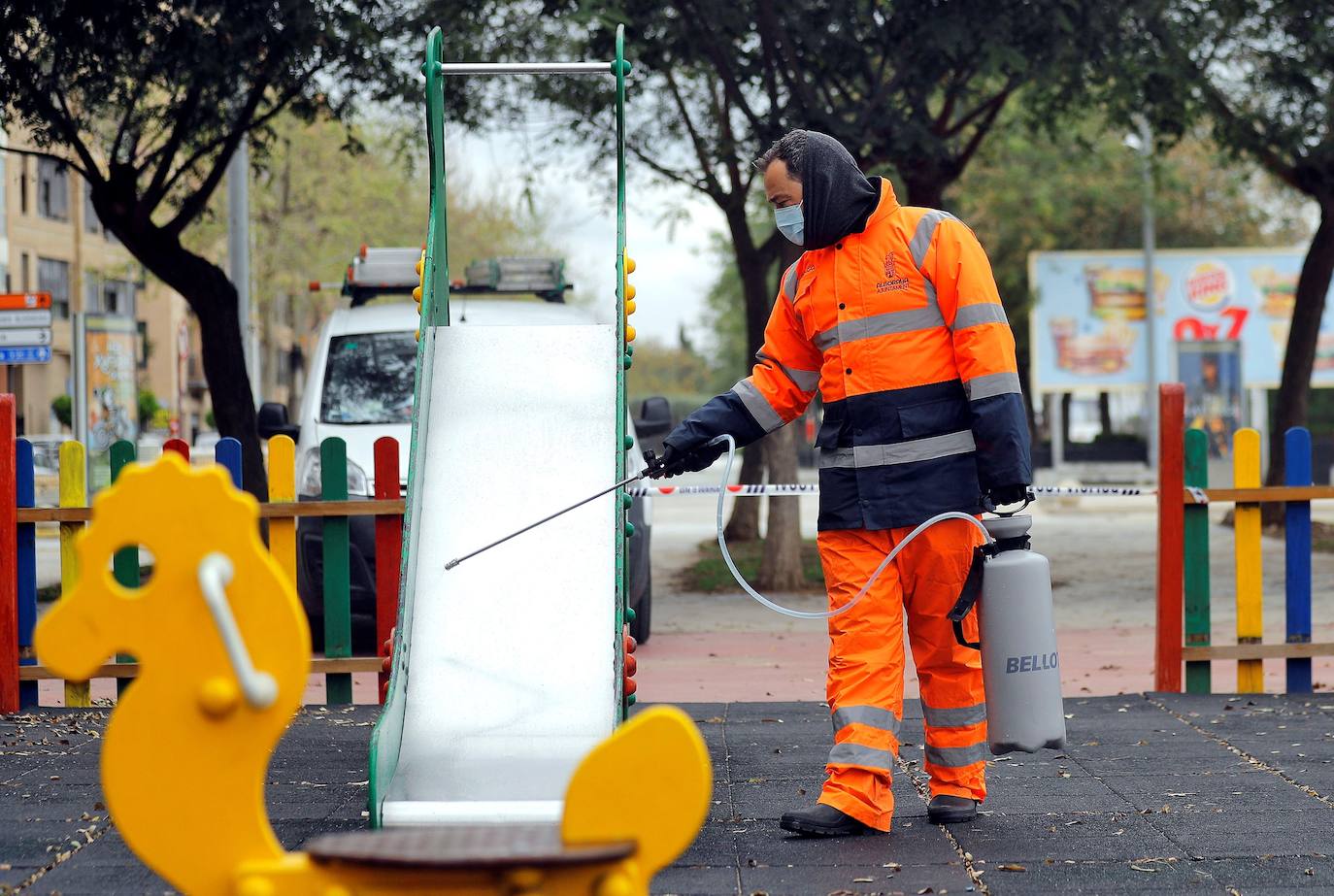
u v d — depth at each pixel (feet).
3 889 13.87
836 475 16.21
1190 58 54.85
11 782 18.65
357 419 33.24
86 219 156.35
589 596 15.94
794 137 16.43
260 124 49.29
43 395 149.07
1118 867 14.58
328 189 114.93
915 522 15.87
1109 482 113.29
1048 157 106.32
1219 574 49.01
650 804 8.83
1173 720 22.65
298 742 21.62
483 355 18.72
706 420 16.83
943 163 53.36
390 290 38.63
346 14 43.86
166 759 9.00
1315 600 41.93
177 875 9.02
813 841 15.70
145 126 49.44
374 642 35.14
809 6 44.09
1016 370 15.72
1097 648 33.86
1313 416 121.60
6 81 44.09
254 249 107.76
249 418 46.29
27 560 24.68
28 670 24.47
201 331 46.09
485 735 14.76
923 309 15.99
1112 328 115.65
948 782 16.47
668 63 46.91
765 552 47.96
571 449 17.46
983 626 15.84
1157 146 59.21
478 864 8.45
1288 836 15.71
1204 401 115.14
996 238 114.73
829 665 16.31
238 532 8.96
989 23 42.06
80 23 43.06
